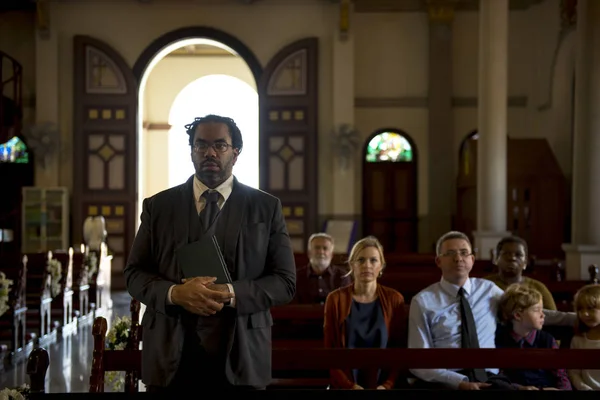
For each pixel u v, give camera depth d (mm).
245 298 2656
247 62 15141
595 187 8836
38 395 2600
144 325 2801
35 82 15281
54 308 9797
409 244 15875
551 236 13594
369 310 4504
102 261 11617
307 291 6020
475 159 14266
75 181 14883
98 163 14961
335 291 4574
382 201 15930
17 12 15297
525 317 4352
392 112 15891
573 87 14078
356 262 4500
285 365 3420
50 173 14703
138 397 2576
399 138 15969
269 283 2746
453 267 4387
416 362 3459
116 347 4914
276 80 15078
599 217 8852
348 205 14867
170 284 2676
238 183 2914
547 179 13633
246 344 2707
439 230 15695
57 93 14812
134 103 14945
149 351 2750
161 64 20734
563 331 4988
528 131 15906
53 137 14594
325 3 15125
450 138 15750
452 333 4348
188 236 2795
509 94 15906
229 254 2777
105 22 15039
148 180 20766
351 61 15016
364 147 15922
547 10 15211
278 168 15055
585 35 8844
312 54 15008
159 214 2850
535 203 13664
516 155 13836
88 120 14938
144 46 15086
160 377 2701
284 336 5457
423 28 15867
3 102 15070
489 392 2562
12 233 15500
